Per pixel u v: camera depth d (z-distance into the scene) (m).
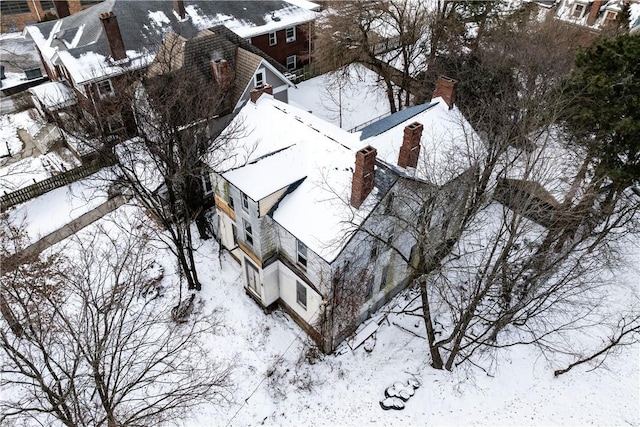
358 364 22.67
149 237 27.33
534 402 21.39
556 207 23.11
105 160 25.91
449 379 22.11
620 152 21.48
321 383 21.91
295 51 45.69
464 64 33.59
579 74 22.61
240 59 32.47
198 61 31.28
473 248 27.17
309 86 44.41
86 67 33.28
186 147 22.09
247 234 22.98
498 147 22.17
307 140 23.00
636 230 26.89
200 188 26.86
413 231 21.23
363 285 22.34
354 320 23.41
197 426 20.39
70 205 31.12
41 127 36.56
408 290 26.31
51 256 24.42
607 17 48.22
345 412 20.98
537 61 30.44
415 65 41.94
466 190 19.88
